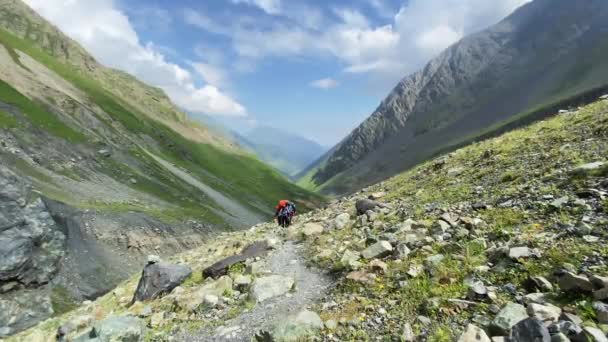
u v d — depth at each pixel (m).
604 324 4.39
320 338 6.54
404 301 6.77
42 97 108.94
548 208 8.31
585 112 17.09
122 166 92.50
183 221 72.44
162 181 103.50
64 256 41.81
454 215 10.63
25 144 69.19
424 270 7.68
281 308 8.62
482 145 20.33
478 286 6.21
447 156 21.97
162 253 56.25
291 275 10.91
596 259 5.73
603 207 7.24
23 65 134.00
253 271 11.72
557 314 4.82
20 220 39.28
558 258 6.14
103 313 12.62
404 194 17.17
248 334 7.73
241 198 147.38
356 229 13.73
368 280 8.17
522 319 4.88
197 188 119.44
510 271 6.40
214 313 9.40
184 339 8.32
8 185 41.62
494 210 9.69
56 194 55.94
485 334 4.85
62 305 36.62
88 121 113.50
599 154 10.48
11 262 35.28
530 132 18.12
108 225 53.06
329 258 11.32
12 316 32.75
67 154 78.06
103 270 44.56
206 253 19.05
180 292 11.90
